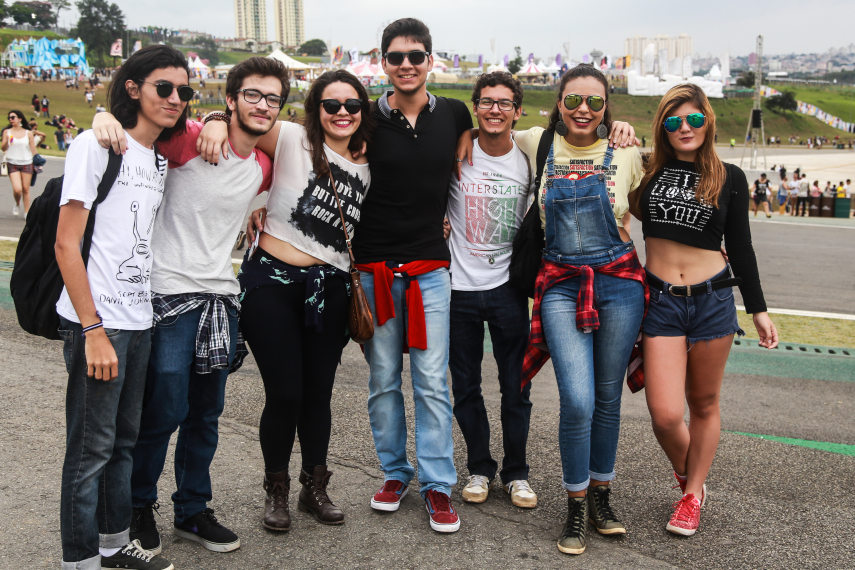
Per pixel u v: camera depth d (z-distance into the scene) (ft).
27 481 10.10
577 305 9.41
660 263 9.84
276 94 8.35
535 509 10.21
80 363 7.29
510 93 9.87
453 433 13.12
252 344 9.18
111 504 7.88
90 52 374.43
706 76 353.92
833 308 26.61
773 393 16.17
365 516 9.82
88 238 7.21
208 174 8.23
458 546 9.06
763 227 58.90
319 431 9.64
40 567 8.08
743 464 11.86
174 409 8.31
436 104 10.00
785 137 311.88
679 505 9.71
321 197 9.19
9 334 17.11
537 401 15.31
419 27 9.48
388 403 10.11
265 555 8.70
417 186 9.68
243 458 11.39
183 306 8.21
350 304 9.56
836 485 11.14
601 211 9.42
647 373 9.78
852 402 15.71
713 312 9.56
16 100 155.63
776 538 9.46
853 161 190.60
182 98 7.45
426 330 9.82
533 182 10.46
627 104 279.08
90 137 7.10
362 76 221.66
